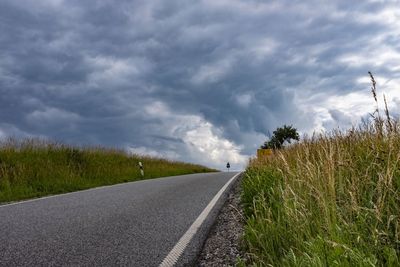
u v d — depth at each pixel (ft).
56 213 22.54
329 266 9.50
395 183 12.62
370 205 11.96
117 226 18.83
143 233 17.47
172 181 44.65
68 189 42.42
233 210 22.76
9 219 21.07
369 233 10.78
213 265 13.38
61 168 51.29
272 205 18.28
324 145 17.62
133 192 32.63
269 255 11.95
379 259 9.62
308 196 14.08
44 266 13.25
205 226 18.80
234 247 15.17
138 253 14.61
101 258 14.05
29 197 36.14
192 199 27.66
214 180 44.62
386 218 11.51
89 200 28.07
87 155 63.36
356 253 9.35
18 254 14.49
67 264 13.43
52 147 59.00
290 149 27.20
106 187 40.73
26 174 44.93
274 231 13.67
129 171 67.21
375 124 15.44
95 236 16.96
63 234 17.30
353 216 11.98
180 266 13.32
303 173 15.21
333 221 11.46
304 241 11.93
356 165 15.21
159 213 22.13
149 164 84.89
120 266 13.26
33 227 18.78
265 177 25.14
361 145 18.15
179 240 16.30
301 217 13.02
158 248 15.23
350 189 12.89
